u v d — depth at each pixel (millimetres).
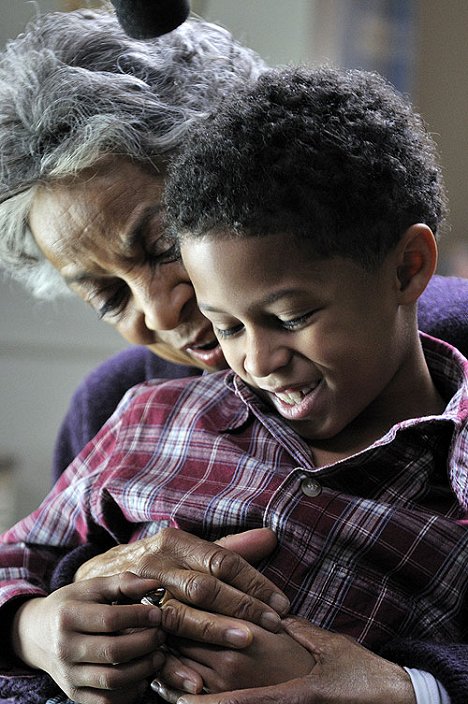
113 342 2447
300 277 979
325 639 1004
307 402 1055
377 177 1012
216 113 1088
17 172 1201
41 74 1196
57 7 2121
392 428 1072
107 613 1015
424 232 1049
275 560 1090
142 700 1075
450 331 1321
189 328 1237
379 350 1045
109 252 1195
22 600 1199
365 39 2539
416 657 997
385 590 1071
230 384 1256
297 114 1021
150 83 1222
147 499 1179
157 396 1307
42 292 1520
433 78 2809
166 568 1052
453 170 2848
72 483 1325
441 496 1116
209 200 993
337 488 1117
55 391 2424
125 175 1172
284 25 2406
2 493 2367
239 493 1132
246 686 990
